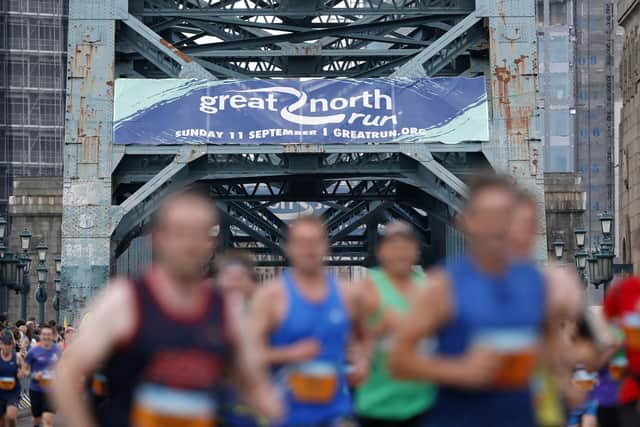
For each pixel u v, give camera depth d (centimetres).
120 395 1780
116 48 9881
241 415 2623
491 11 9750
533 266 1877
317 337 2650
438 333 1817
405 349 1803
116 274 11138
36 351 5678
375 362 2933
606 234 10825
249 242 16112
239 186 12025
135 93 9694
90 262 9606
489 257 1805
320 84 9738
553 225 18262
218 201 12044
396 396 2923
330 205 13725
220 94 9725
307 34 10550
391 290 2944
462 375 1791
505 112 9719
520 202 2381
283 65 11550
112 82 9669
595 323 2825
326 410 2675
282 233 13750
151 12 10244
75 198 9619
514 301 1814
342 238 14750
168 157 9981
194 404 1766
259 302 2644
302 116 9725
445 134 9719
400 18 11069
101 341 1727
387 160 10044
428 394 2858
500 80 9725
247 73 11806
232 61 11775
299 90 9744
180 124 9694
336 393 2695
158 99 9700
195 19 10438
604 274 10794
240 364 1833
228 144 9700
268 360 2625
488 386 1814
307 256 2648
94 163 9638
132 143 9656
